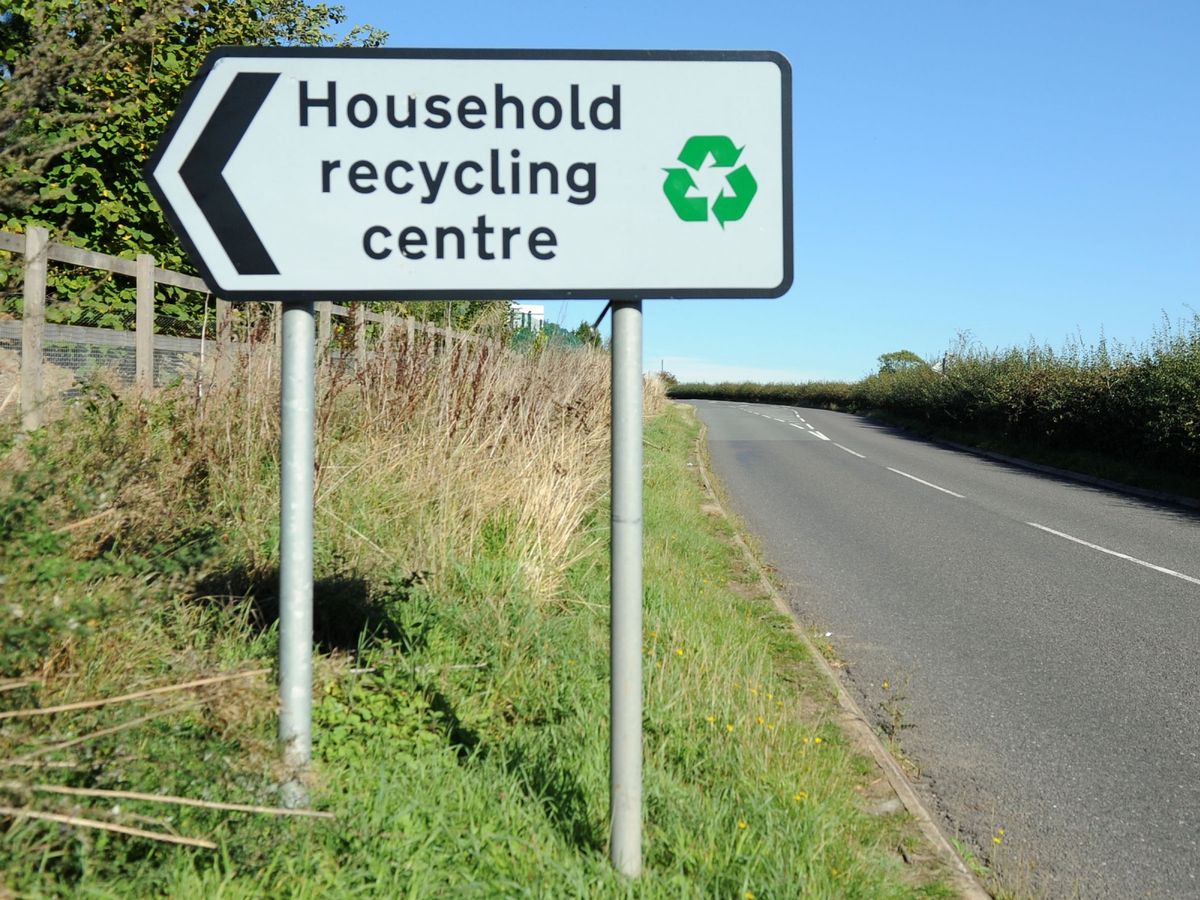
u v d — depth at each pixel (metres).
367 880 2.57
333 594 4.36
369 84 2.61
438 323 8.14
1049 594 8.29
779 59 2.63
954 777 4.42
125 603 2.77
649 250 2.62
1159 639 6.86
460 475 6.02
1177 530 12.49
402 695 3.72
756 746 3.82
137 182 10.34
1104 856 3.71
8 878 2.17
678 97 2.63
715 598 6.71
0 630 2.36
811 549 10.27
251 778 2.52
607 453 8.57
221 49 2.59
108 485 3.43
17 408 3.80
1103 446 21.59
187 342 7.41
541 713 3.97
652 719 3.90
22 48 3.17
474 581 5.08
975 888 3.17
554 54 2.62
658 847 2.95
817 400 61.03
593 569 6.27
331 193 2.61
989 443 27.06
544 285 2.62
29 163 3.29
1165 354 18.98
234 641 3.86
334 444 6.03
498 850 2.76
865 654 6.37
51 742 2.33
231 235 2.59
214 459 5.33
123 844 2.45
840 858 3.10
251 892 2.41
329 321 7.77
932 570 9.27
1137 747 4.82
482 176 2.62
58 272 7.36
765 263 2.63
